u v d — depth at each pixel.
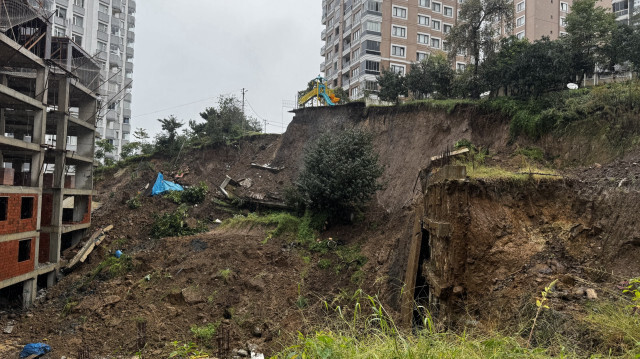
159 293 20.16
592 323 6.47
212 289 20.17
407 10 51.38
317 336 4.49
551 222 12.34
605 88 18.31
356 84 51.53
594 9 26.89
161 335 17.03
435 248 13.13
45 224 24.27
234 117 47.41
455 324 10.98
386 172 27.83
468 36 26.45
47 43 22.16
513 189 12.99
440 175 13.55
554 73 20.62
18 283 21.56
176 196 34.88
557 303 8.83
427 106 27.59
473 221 12.13
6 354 15.85
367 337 4.62
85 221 28.56
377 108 32.38
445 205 12.72
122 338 16.88
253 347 15.50
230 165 42.34
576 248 11.16
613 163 14.59
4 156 27.50
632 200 10.83
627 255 10.02
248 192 35.22
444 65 31.55
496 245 11.86
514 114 21.36
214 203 33.91
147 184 39.31
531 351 4.29
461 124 24.34
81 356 15.35
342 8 57.59
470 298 11.33
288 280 20.47
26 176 22.00
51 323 18.67
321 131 36.59
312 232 24.81
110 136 55.12
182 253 23.81
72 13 49.22
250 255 22.83
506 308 9.97
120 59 56.12
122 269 22.89
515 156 19.20
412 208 21.39
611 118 16.62
